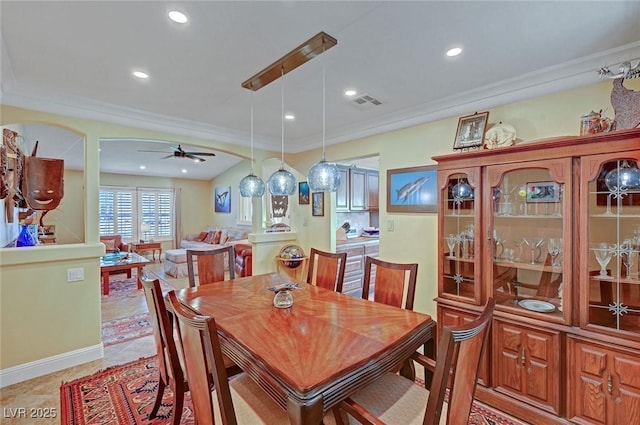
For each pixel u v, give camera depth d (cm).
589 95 209
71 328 266
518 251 216
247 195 280
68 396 222
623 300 175
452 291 247
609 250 177
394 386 161
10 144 281
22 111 252
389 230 340
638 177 171
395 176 333
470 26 166
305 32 172
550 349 187
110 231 781
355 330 163
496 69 217
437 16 157
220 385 111
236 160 776
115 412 205
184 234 898
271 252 450
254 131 390
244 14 156
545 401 189
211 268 291
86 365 267
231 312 191
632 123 171
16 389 231
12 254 239
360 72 222
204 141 371
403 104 291
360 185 595
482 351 126
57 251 259
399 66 213
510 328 204
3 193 234
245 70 219
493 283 220
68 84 243
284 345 146
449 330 104
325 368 125
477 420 196
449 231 247
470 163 229
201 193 936
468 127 256
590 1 145
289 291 223
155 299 166
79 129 281
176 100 280
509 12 154
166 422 195
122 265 499
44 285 254
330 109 304
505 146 212
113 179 787
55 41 181
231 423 115
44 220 666
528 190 207
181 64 210
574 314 181
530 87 231
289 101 283
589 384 174
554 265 197
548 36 175
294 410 109
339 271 265
